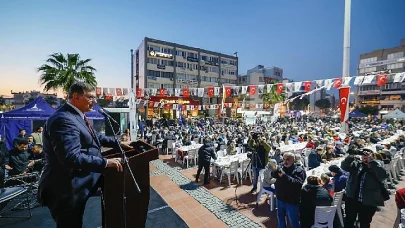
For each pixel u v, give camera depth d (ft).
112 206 5.19
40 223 11.18
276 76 230.07
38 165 17.74
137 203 5.51
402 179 25.31
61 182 4.71
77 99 5.16
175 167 30.99
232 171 23.66
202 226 14.94
